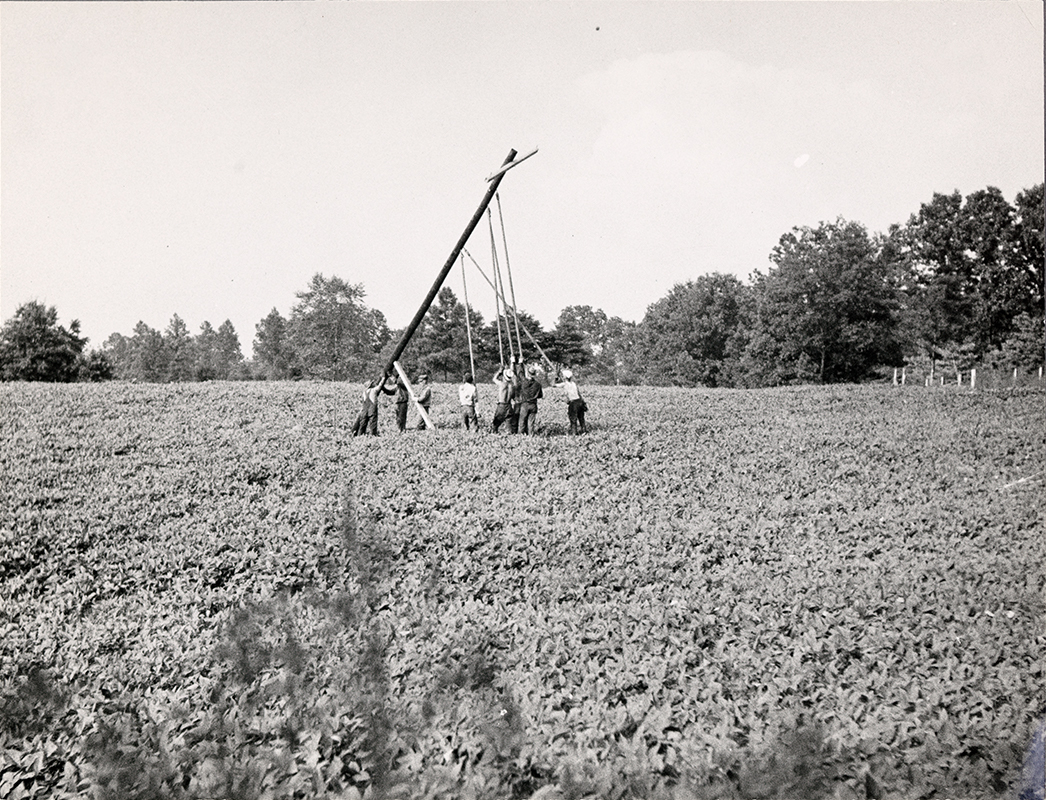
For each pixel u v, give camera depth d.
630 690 7.90
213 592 11.25
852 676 7.93
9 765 7.43
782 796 6.20
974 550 11.77
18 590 12.02
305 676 8.36
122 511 15.21
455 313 66.88
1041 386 30.95
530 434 21.36
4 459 19.31
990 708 7.24
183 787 6.80
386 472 17.20
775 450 19.80
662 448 19.95
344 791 6.48
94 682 8.95
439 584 10.96
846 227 38.12
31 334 50.91
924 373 36.78
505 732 7.04
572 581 10.85
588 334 113.75
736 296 64.12
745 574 10.91
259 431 22.84
